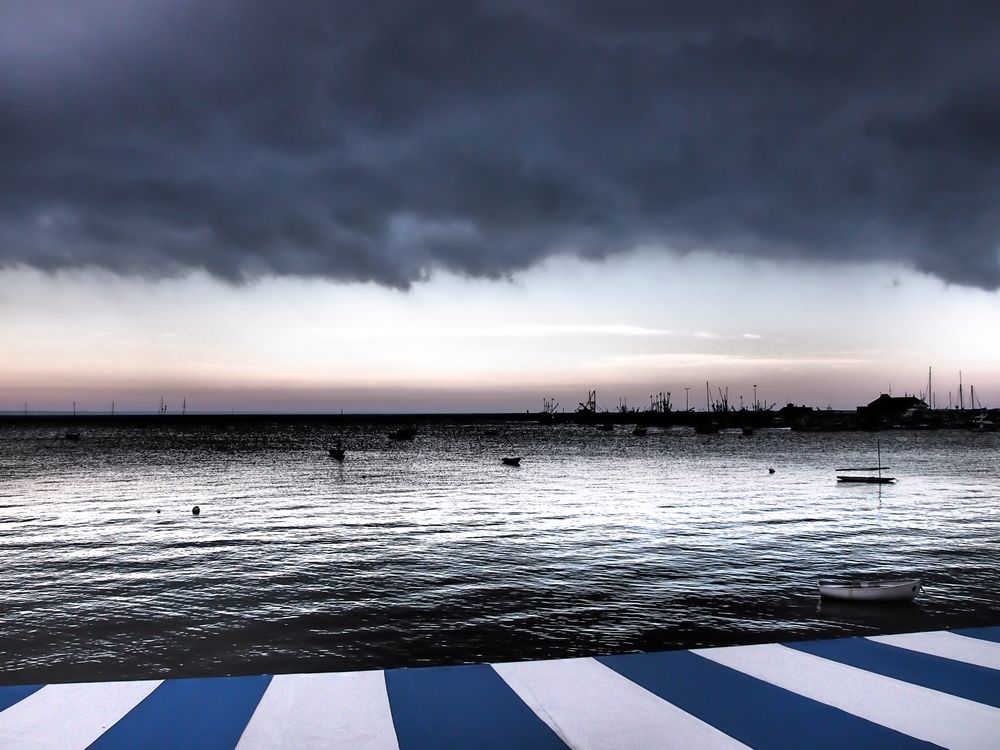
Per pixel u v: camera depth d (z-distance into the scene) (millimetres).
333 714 8539
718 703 8773
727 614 19984
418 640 17719
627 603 21203
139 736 7898
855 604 20797
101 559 28453
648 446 156375
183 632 18391
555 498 53719
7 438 182750
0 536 34656
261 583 24062
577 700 8953
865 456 115750
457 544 32125
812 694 8992
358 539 33688
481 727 8164
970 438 192875
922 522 39281
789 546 31328
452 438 198750
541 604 21125
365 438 189750
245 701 8930
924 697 8836
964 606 20781
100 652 16828
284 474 77938
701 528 37250
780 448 147000
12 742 7715
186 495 55375
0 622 19328
